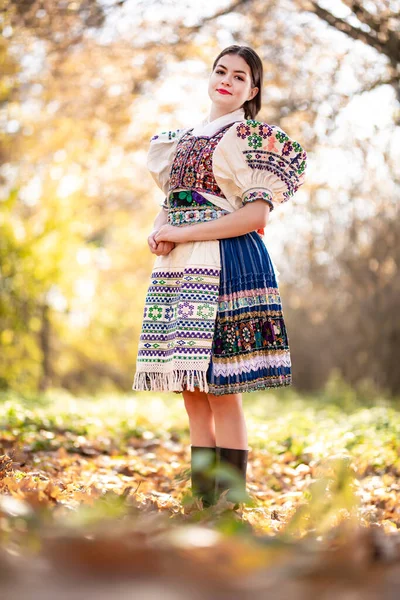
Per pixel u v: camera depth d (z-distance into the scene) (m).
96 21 8.09
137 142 10.60
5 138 11.87
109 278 24.05
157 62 9.15
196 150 3.40
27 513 1.79
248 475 5.29
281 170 3.34
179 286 3.35
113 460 5.45
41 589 1.30
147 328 3.40
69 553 1.49
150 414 9.50
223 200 3.35
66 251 13.97
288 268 17.22
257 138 3.31
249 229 3.29
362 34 7.90
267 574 1.46
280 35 8.66
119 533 1.65
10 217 13.67
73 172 13.67
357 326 16.97
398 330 16.27
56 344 19.86
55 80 9.51
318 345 18.92
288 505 3.78
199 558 1.50
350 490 2.39
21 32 8.08
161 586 1.35
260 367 3.25
